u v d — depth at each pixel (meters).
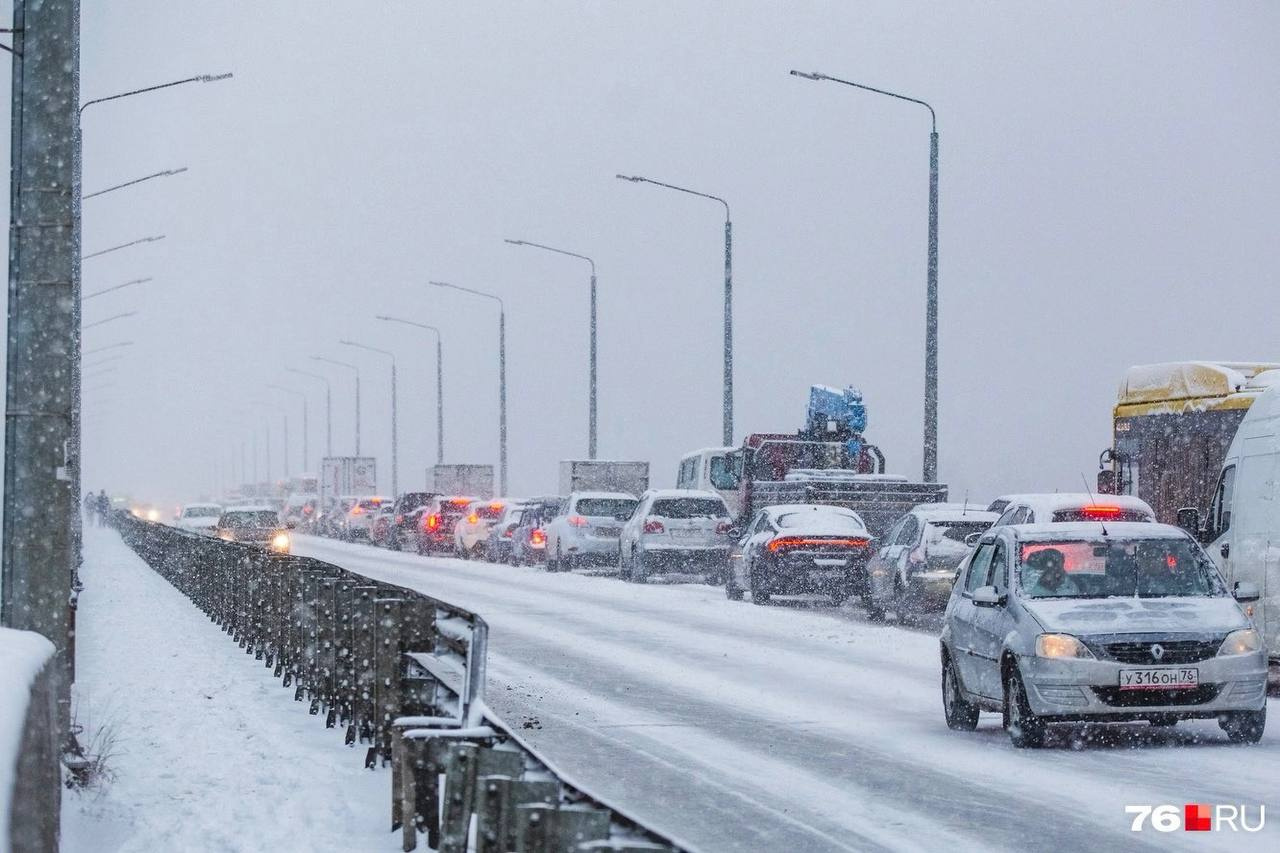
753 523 48.56
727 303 67.88
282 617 26.47
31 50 16.17
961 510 39.91
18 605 16.02
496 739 11.94
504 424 97.50
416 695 16.33
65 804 14.48
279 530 80.25
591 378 82.50
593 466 81.25
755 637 36.31
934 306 52.78
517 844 8.70
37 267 16.12
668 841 7.22
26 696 8.73
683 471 68.69
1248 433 28.00
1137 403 42.72
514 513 78.00
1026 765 18.39
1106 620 19.61
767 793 16.59
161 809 14.79
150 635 35.78
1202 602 20.33
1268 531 26.61
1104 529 21.45
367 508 111.94
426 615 16.62
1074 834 14.30
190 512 104.25
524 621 41.09
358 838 13.48
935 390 52.78
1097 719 19.34
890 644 34.19
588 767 18.36
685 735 21.03
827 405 67.38
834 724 22.19
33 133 16.16
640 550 57.62
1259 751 19.28
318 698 21.81
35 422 16.06
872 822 14.97
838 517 46.59
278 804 15.06
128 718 21.33
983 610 21.12
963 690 21.55
